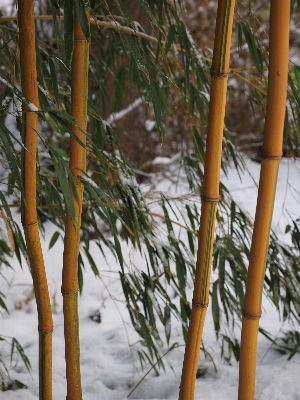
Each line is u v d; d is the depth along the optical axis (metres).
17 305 2.93
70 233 1.26
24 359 2.00
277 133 1.13
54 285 3.05
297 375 1.75
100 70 2.29
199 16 5.04
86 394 2.03
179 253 1.79
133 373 2.17
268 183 1.15
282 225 3.92
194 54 1.91
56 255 3.38
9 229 1.24
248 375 1.26
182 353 2.38
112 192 1.78
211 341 2.45
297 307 1.94
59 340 2.59
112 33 2.05
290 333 2.22
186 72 1.74
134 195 1.76
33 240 1.24
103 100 2.22
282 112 1.12
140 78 1.89
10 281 3.09
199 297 1.30
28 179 1.20
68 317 1.30
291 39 5.23
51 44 2.75
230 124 5.29
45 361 1.33
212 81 1.19
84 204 1.78
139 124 4.42
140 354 2.13
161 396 1.98
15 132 4.02
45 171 2.07
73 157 1.24
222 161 2.16
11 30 1.66
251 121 5.32
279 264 2.04
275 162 1.14
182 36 1.74
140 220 1.80
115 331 2.68
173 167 4.64
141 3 1.22
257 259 1.19
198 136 2.01
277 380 1.72
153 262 1.80
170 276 1.77
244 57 4.95
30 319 2.86
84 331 2.72
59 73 2.59
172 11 1.76
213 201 1.25
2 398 1.84
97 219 3.57
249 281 1.21
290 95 1.80
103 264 3.33
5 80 1.06
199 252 1.28
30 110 1.09
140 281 1.82
